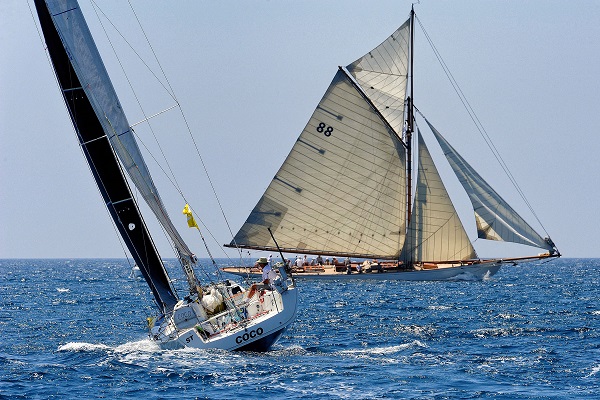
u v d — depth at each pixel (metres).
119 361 109.06
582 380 100.38
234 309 112.38
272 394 92.38
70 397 92.94
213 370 102.44
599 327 151.25
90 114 118.25
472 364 110.12
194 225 118.56
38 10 116.81
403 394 92.75
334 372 102.94
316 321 161.88
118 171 119.00
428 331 145.62
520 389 95.56
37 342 136.62
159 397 92.19
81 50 117.69
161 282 119.12
